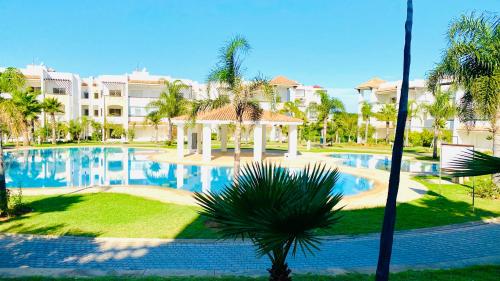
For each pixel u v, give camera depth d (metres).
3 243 9.28
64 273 7.20
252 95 16.56
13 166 28.44
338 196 4.05
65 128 48.62
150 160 30.53
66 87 54.50
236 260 8.31
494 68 14.24
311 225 3.79
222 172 25.28
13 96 38.19
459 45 15.23
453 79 16.52
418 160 33.34
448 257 8.72
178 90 46.66
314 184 4.21
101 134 53.72
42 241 9.46
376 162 33.06
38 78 51.94
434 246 9.52
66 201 14.23
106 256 8.48
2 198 11.78
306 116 55.25
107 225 10.90
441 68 16.75
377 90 60.69
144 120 54.56
